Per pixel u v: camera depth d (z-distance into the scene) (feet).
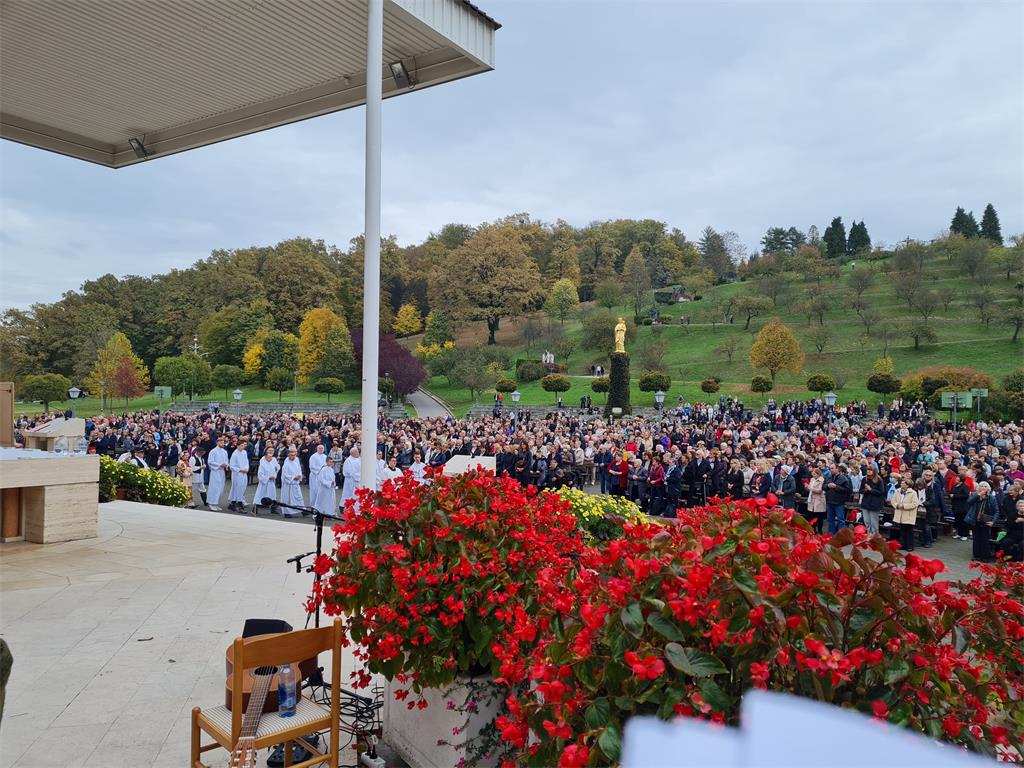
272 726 10.93
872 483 43.29
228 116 42.42
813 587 6.74
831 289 254.68
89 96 40.01
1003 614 9.13
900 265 253.24
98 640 19.62
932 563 6.98
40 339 240.94
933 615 6.88
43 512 32.19
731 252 376.48
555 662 7.48
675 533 8.95
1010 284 232.32
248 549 32.37
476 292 269.64
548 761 7.34
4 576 26.30
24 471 31.30
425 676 11.16
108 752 13.20
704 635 6.78
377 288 25.39
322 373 216.13
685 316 254.27
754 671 6.21
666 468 55.52
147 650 18.89
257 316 251.80
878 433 102.63
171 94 39.68
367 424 24.91
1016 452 65.82
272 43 33.86
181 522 39.37
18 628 20.53
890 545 7.16
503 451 62.08
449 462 21.02
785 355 181.68
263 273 285.02
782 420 130.31
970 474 49.98
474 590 11.05
